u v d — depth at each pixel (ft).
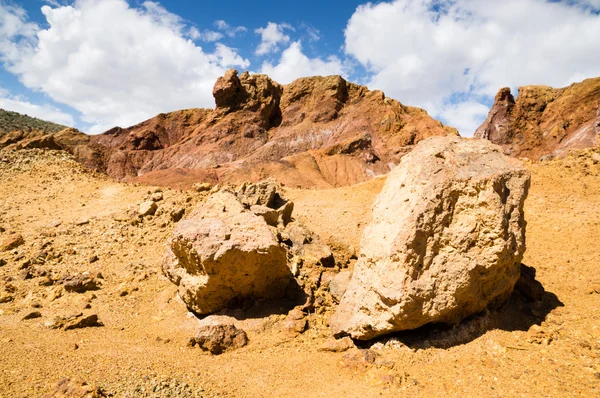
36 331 29.40
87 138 387.75
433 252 25.72
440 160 28.25
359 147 328.49
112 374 22.34
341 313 29.68
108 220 59.16
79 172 87.10
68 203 69.21
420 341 26.08
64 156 96.43
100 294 38.22
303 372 24.47
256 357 26.63
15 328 29.78
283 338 29.50
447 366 23.76
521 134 369.71
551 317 28.04
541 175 69.97
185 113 449.89
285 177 271.69
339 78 415.23
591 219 50.49
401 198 27.94
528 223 53.36
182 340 29.45
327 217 67.51
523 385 20.97
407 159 30.14
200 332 27.73
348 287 30.60
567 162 73.41
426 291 24.85
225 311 33.06
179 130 433.89
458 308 26.16
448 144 29.45
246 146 368.27
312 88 421.59
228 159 349.82
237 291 33.17
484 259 25.93
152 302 36.58
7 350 24.80
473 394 20.83
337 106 401.08
